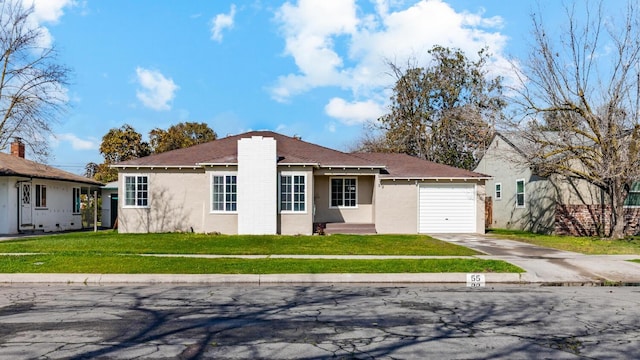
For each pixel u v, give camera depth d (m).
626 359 5.55
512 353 5.76
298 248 16.53
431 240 18.77
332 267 12.92
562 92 20.05
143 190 22.66
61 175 29.52
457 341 6.28
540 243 18.56
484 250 16.45
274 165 20.97
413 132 42.25
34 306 8.67
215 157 22.95
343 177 23.75
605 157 19.22
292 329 6.94
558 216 22.77
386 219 22.80
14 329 6.94
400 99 42.78
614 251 16.30
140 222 22.55
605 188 20.78
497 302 9.04
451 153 41.06
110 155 51.12
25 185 26.20
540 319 7.60
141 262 13.56
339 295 9.85
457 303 8.94
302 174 21.27
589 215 22.88
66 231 28.92
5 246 17.02
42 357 5.59
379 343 6.18
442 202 23.08
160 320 7.51
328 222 23.34
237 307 8.56
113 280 11.91
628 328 7.02
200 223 22.55
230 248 16.53
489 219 30.77
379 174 22.84
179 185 22.62
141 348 5.96
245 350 5.88
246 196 20.92
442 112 41.62
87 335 6.59
